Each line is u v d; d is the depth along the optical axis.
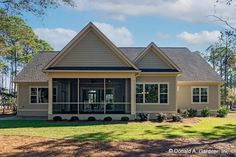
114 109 28.78
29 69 32.53
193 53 36.38
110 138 16.56
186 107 32.22
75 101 30.89
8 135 17.16
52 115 26.25
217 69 63.19
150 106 28.03
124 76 26.36
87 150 13.31
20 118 28.72
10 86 51.66
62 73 26.20
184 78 32.34
